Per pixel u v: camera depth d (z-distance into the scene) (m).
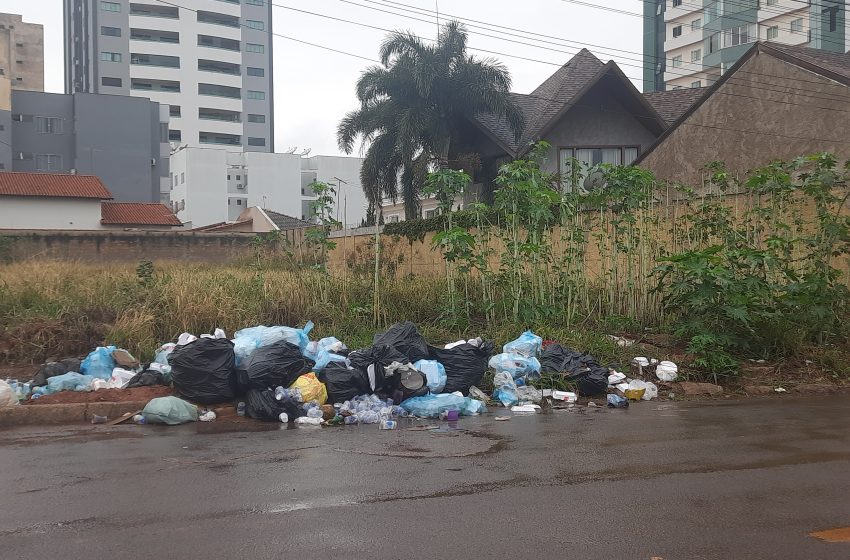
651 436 7.26
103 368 9.22
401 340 9.54
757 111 20.75
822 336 11.97
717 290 11.12
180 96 85.62
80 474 5.66
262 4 91.31
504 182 12.72
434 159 28.53
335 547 4.13
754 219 14.32
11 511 4.73
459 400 8.61
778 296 12.00
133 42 83.50
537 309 12.34
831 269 12.15
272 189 78.62
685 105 29.84
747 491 5.29
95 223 42.28
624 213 13.47
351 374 8.69
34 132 59.78
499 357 9.88
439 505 4.91
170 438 7.11
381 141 29.47
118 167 61.88
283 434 7.38
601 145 27.53
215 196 75.62
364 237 24.95
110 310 11.20
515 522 4.58
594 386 9.70
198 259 31.89
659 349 11.62
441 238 12.26
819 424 7.88
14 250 27.98
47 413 7.86
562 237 13.73
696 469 5.91
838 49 53.59
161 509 4.79
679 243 13.91
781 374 10.94
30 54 88.81
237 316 11.12
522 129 27.50
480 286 13.76
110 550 4.07
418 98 28.56
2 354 9.86
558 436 7.28
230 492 5.18
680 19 71.88
